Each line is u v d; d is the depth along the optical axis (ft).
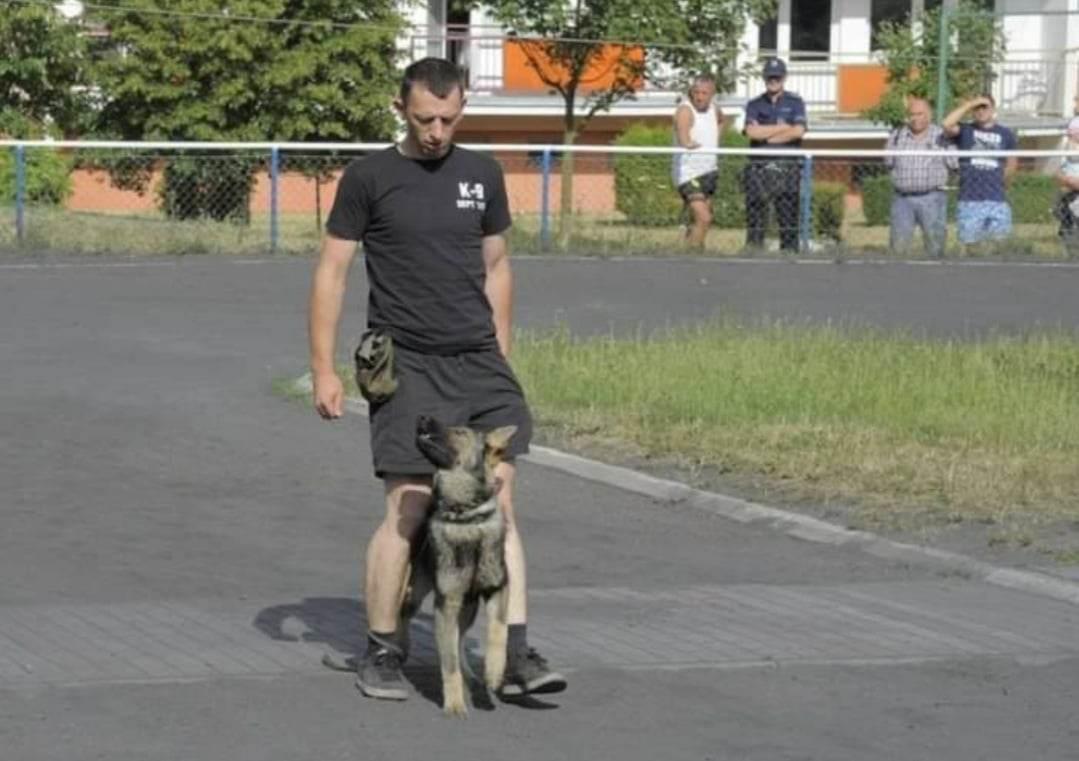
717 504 45.73
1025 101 144.56
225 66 111.96
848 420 55.47
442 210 29.27
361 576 38.75
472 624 30.99
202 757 26.99
